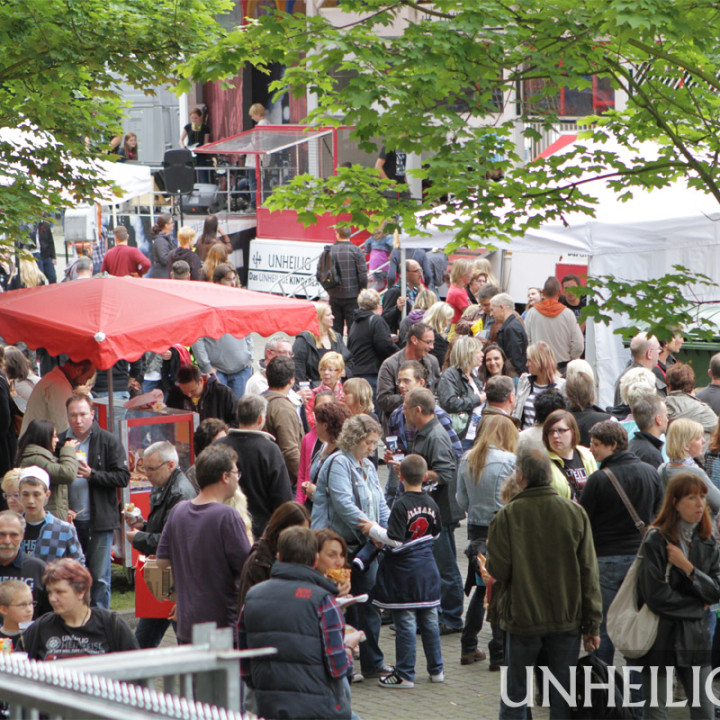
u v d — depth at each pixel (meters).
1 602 8.62
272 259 31.02
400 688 10.62
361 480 10.69
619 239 17.70
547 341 17.83
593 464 10.83
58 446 11.96
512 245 18.14
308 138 30.47
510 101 11.30
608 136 12.00
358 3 10.55
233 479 9.14
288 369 12.78
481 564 9.98
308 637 7.32
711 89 10.91
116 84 17.02
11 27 14.24
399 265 24.98
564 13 9.97
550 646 8.84
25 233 16.91
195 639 4.20
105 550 12.10
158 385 18.62
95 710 3.37
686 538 8.73
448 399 14.57
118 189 17.31
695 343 19.31
